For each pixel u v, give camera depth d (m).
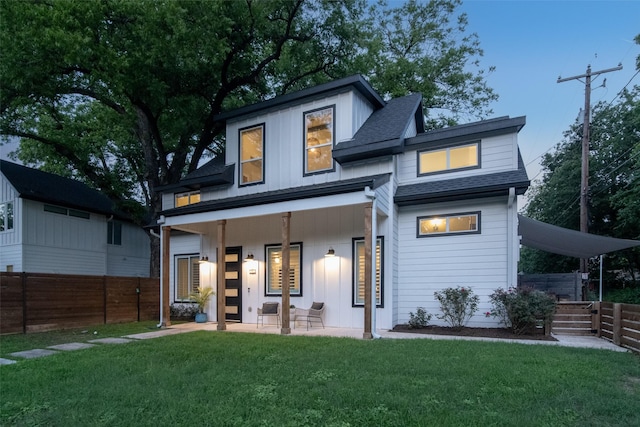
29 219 16.78
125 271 21.38
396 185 9.90
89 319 11.32
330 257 10.24
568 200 21.81
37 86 12.22
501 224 8.79
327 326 10.06
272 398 4.11
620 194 17.75
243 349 6.77
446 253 9.30
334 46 16.06
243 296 11.62
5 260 16.86
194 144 17.61
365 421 3.45
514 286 8.54
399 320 9.64
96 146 18.53
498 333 8.30
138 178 21.41
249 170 11.70
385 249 9.43
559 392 4.22
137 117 15.08
